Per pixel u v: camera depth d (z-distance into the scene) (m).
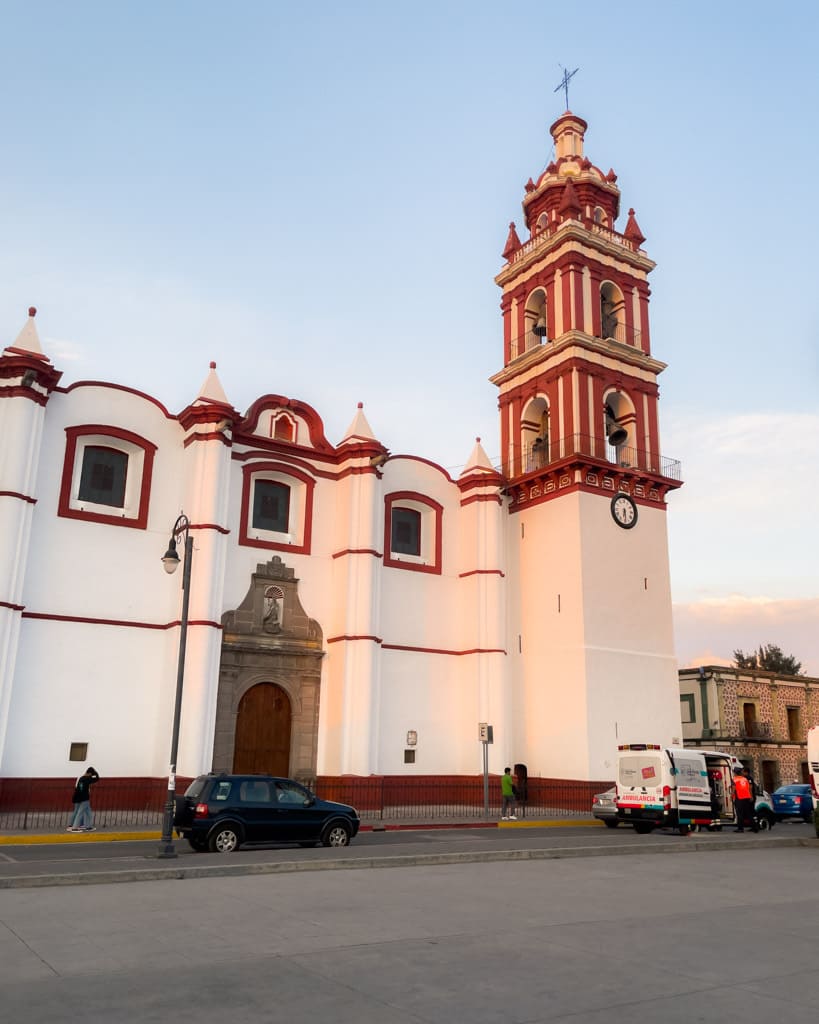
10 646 24.09
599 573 32.69
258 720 28.31
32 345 25.95
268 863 14.25
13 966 7.68
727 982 7.45
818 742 21.89
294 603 29.66
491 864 15.52
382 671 30.97
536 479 34.59
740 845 20.00
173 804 15.91
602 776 30.56
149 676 26.59
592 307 35.88
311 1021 6.25
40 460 26.09
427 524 33.94
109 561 26.67
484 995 6.95
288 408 31.38
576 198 37.38
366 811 27.64
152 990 6.96
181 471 28.59
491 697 31.91
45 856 16.19
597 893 12.23
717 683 43.56
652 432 36.12
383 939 8.93
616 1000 6.86
